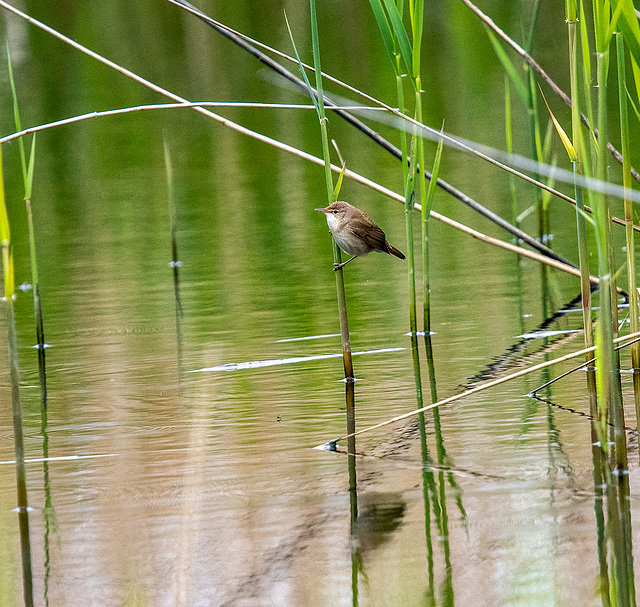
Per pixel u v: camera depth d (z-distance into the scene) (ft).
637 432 27.53
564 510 22.89
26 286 48.24
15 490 25.31
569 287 45.32
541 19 103.81
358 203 60.29
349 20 113.09
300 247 53.11
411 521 22.74
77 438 28.96
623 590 19.42
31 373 35.94
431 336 38.75
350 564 20.85
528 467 25.52
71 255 53.01
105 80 91.76
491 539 21.65
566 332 38.63
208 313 42.78
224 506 23.85
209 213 60.18
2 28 107.96
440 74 90.74
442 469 25.68
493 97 82.17
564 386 32.42
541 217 52.65
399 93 35.01
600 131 23.98
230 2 122.11
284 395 32.37
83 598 19.79
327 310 42.78
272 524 22.75
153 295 45.85
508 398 31.35
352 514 23.18
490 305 42.80
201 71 93.91
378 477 25.31
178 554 21.45
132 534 22.49
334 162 69.05
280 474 25.70
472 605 18.98
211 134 80.02
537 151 50.11
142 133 81.15
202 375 34.83
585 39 24.82
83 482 25.58
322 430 28.89
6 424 30.60
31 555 21.68
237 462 26.66
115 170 71.10
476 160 69.72
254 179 67.56
